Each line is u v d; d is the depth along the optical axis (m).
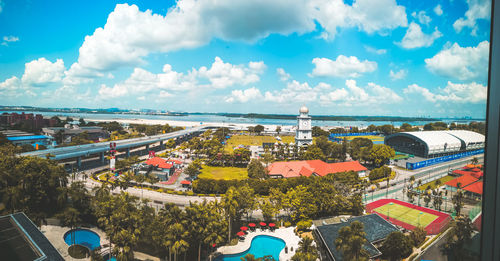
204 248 66.94
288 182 105.62
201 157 188.00
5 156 89.00
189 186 117.06
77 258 62.84
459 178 102.19
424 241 67.38
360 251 55.50
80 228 76.38
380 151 156.38
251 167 128.75
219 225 62.91
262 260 57.72
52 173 84.88
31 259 32.72
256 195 99.06
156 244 64.94
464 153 165.50
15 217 38.75
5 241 34.22
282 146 190.12
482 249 10.42
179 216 58.12
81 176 129.75
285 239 72.69
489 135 9.53
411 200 100.31
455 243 15.95
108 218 61.31
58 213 79.00
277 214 88.06
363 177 134.00
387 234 67.25
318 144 198.50
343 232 54.44
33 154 129.00
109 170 141.00
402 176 137.62
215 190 106.06
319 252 63.66
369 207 92.88
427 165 157.50
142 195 104.44
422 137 173.62
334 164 133.62
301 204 80.19
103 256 63.53
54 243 68.25
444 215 84.56
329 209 83.81
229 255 65.62
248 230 77.69
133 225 59.50
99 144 175.75
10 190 71.44
